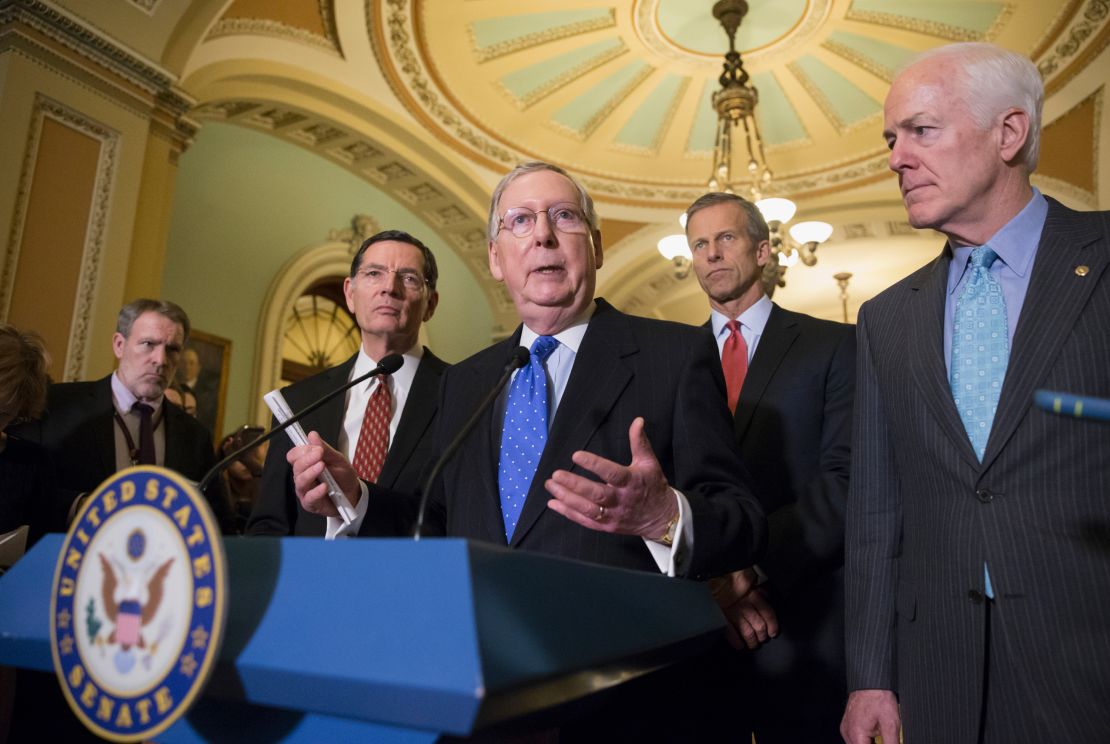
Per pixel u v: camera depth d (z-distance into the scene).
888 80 7.03
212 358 6.76
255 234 7.28
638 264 8.94
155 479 0.80
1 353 2.09
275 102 6.09
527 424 1.47
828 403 2.06
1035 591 1.19
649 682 1.36
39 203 4.05
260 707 0.82
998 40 6.41
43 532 2.23
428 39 6.39
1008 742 1.20
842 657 1.88
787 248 5.79
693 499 1.17
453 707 0.61
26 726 1.77
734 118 6.27
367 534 1.51
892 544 1.50
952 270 1.49
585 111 7.58
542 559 0.80
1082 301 1.25
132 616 0.78
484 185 7.85
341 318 8.41
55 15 4.14
